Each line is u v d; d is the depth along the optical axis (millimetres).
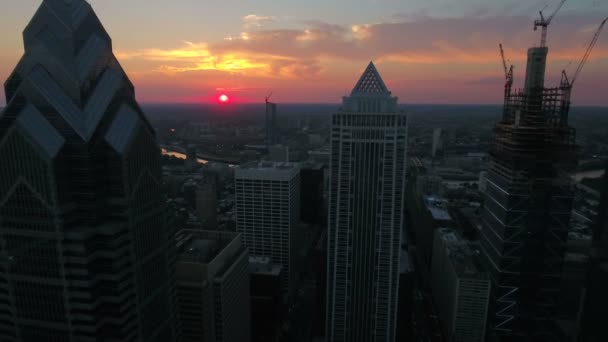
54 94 123188
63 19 127750
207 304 190875
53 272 124375
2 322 134625
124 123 133750
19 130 116062
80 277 124625
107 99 132000
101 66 135500
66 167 122188
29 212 121750
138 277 139000
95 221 126812
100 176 127438
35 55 128500
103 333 132750
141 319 141875
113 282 129250
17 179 119812
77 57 127188
